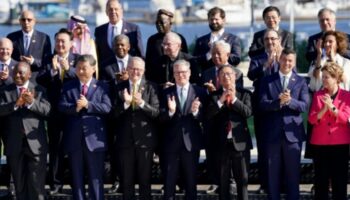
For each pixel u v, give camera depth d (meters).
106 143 36.31
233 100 35.66
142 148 36.12
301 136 36.09
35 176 36.34
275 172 36.22
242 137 36.03
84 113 36.06
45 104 36.25
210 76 37.62
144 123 36.19
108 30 40.22
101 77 38.19
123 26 40.31
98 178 36.19
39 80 37.94
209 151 37.31
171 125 36.28
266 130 36.28
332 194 35.91
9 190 38.91
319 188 35.75
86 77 36.19
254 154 41.81
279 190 36.31
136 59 36.22
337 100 35.50
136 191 39.19
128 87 36.44
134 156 36.41
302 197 37.44
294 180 36.19
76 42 39.25
